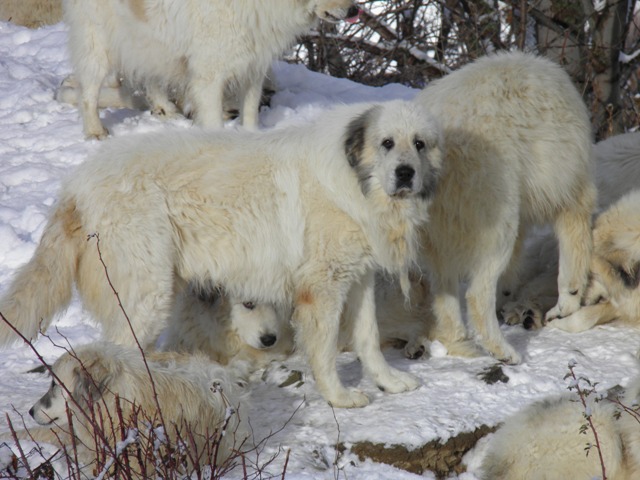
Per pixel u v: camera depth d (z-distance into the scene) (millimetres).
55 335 9883
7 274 11195
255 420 8516
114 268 8547
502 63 10070
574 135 10156
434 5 27578
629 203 10758
